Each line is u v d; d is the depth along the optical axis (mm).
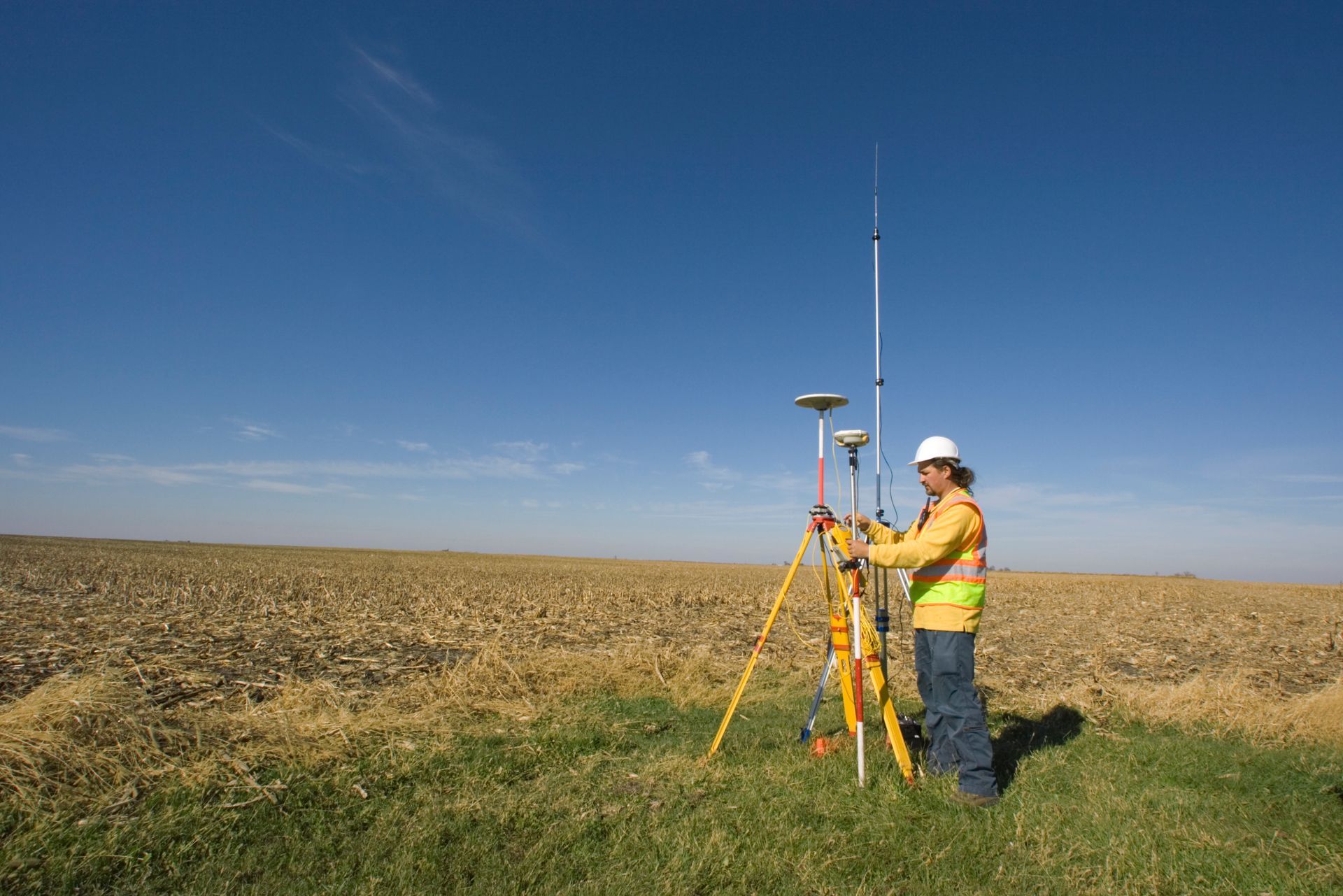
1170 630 15500
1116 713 6465
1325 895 3182
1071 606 21438
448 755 4859
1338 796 4348
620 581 29625
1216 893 3211
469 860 3414
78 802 3723
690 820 3914
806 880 3307
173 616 12953
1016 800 4270
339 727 5094
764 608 19109
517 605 17609
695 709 6684
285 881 3160
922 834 3811
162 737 4570
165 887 3100
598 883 3227
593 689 7152
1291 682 9383
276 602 16594
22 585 19469
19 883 3023
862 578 4973
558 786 4379
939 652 4465
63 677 4898
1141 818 4004
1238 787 4559
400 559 53344
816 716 6234
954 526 4328
